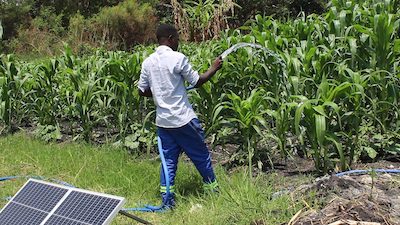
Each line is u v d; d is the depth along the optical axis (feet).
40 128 28.89
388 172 19.58
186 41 62.85
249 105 20.89
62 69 30.89
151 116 26.27
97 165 22.89
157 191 19.97
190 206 17.99
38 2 79.46
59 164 23.31
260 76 23.86
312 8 73.41
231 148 25.20
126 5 71.36
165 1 76.13
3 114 29.60
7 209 15.46
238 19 71.92
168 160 18.37
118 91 26.53
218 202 17.61
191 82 18.01
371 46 22.75
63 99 30.01
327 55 21.95
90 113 29.35
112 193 20.01
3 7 73.15
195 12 63.05
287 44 24.66
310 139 19.99
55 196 15.06
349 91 20.53
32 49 71.77
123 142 25.45
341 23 23.75
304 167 21.83
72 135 28.96
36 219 14.61
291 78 20.90
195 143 18.21
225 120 21.61
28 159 24.52
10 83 30.19
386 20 21.88
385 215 14.80
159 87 17.99
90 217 13.87
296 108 19.47
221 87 23.67
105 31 70.28
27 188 15.83
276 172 21.29
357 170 19.75
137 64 25.76
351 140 20.72
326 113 20.20
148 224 15.93
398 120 22.09
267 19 28.94
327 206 15.46
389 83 21.79
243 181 18.70
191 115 18.12
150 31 71.67
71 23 71.36
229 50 18.81
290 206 16.17
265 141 22.48
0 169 23.44
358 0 27.78
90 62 31.42
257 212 16.26
